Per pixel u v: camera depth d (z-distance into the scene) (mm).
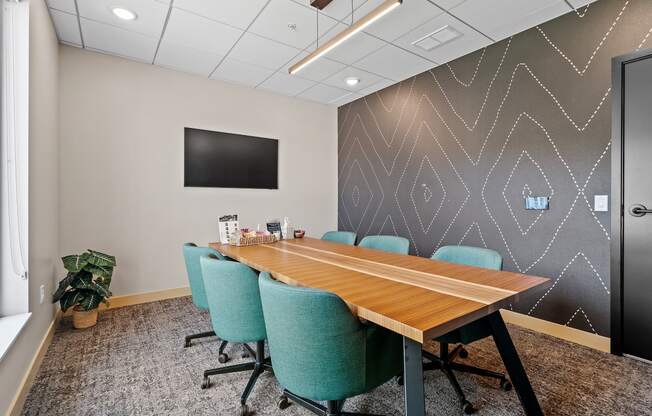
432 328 1021
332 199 5188
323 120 5074
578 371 2123
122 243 3463
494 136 3092
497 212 3082
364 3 2484
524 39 2852
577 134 2549
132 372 2123
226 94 4145
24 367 1837
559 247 2666
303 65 2830
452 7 2500
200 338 2658
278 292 1196
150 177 3625
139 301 3555
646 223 2217
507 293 1400
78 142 3209
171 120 3754
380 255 2377
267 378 2072
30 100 1995
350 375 1216
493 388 1961
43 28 2398
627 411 1721
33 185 2068
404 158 4055
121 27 2840
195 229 3932
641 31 2229
